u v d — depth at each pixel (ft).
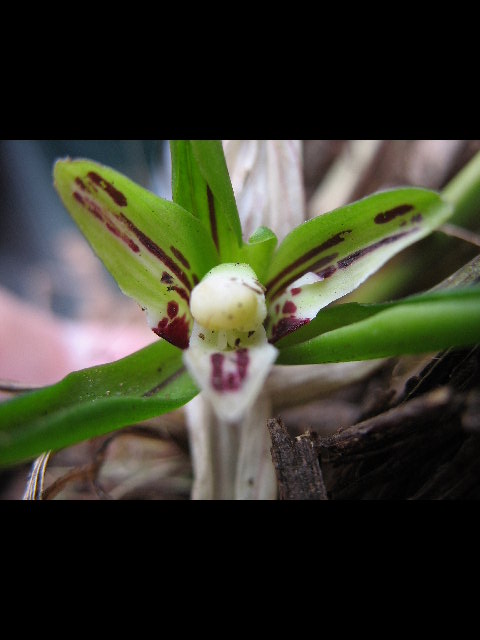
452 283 0.18
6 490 0.26
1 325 0.34
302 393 0.24
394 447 0.17
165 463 0.26
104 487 0.25
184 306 0.17
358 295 0.27
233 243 0.17
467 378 0.16
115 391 0.16
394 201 0.16
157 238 0.16
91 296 0.42
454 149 0.29
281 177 0.24
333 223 0.16
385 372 0.24
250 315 0.16
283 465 0.16
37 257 0.44
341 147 0.31
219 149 0.15
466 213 0.25
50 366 0.34
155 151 0.40
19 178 0.44
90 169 0.15
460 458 0.16
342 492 0.17
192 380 0.16
